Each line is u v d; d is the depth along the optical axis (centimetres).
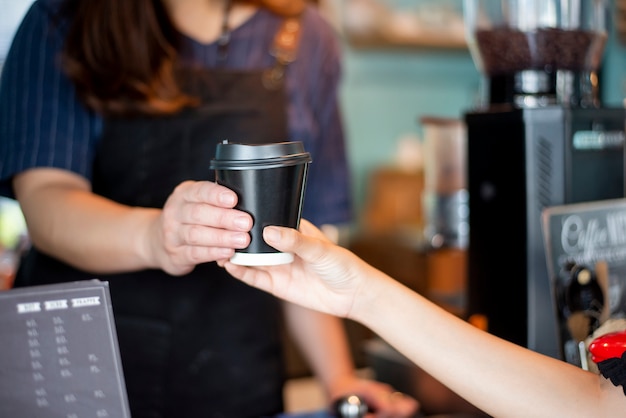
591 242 108
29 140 132
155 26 133
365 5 343
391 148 376
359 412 116
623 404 77
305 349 156
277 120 149
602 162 115
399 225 355
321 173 166
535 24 112
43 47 136
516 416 80
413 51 364
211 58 148
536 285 109
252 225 77
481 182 116
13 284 148
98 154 142
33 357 72
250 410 145
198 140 141
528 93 114
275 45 153
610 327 92
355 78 364
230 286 142
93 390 74
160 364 139
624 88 248
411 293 86
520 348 84
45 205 124
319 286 86
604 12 118
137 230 106
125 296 138
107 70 131
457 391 82
